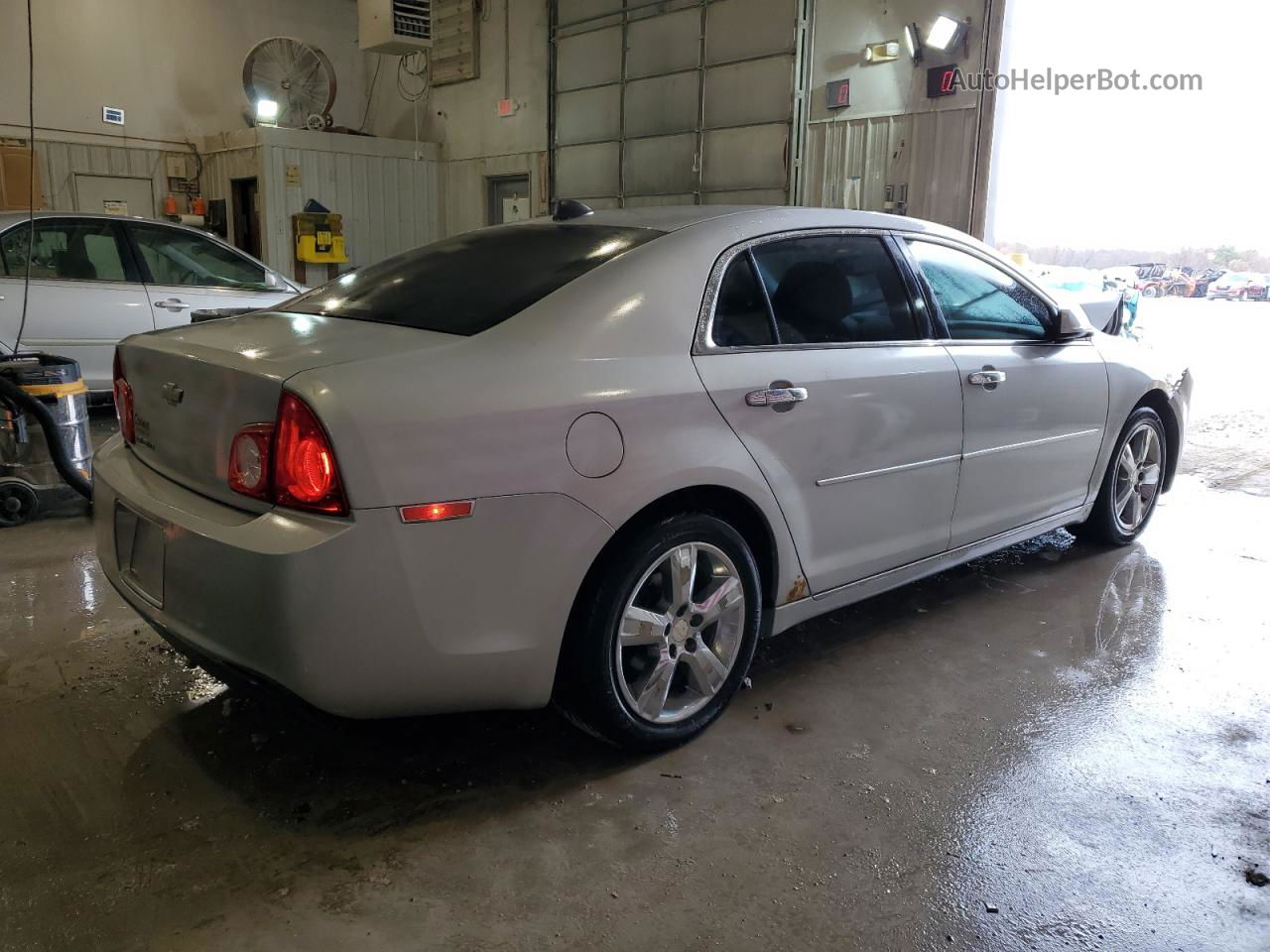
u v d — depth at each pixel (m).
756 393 2.47
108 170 12.12
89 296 6.26
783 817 2.23
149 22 12.17
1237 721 2.73
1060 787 2.38
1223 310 17.31
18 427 4.31
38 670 2.89
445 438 1.96
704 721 2.55
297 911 1.88
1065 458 3.65
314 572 1.86
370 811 2.22
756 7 9.95
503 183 13.16
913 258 3.09
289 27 13.40
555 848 2.10
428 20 12.27
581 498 2.12
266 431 1.96
